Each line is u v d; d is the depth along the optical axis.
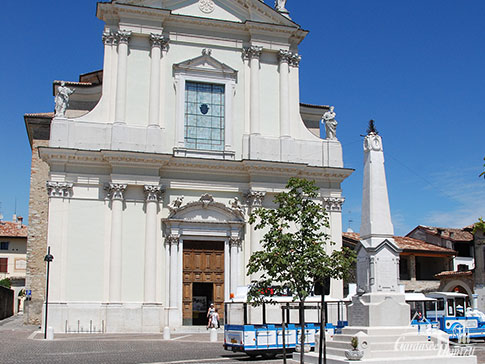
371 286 18.92
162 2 36.28
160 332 32.72
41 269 38.28
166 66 36.06
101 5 35.03
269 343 22.34
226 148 36.41
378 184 19.86
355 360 16.72
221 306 35.00
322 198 37.22
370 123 20.62
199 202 34.91
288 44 38.34
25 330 34.00
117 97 34.56
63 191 33.09
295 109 38.09
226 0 37.62
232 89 37.12
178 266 34.31
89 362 19.86
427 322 27.61
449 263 49.50
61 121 33.88
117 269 32.69
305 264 16.12
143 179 33.84
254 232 35.31
